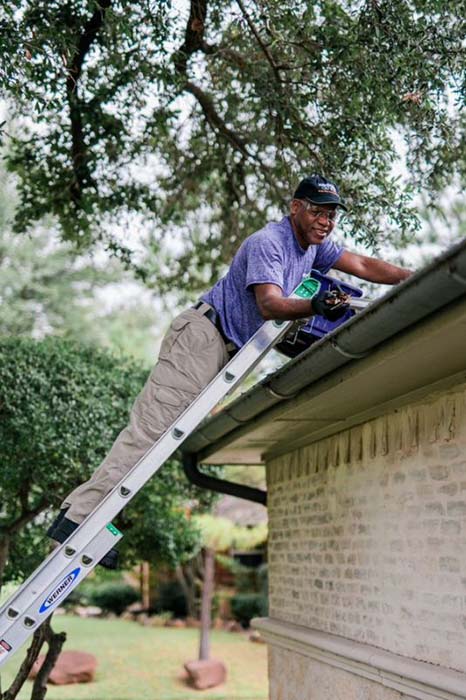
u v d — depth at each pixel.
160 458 4.28
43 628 7.31
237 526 16.08
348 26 6.71
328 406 5.59
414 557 5.17
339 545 6.39
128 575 24.17
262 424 6.02
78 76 7.46
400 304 3.45
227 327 4.46
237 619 20.28
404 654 5.26
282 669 7.63
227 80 8.01
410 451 5.26
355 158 6.93
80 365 8.09
